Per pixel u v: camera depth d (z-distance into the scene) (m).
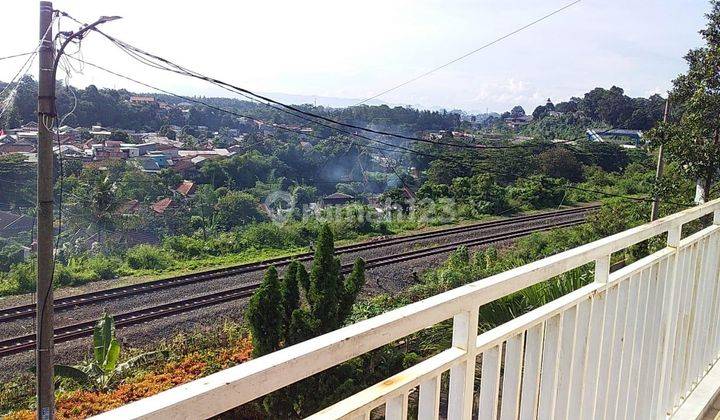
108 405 7.83
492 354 1.36
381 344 1.04
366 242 19.27
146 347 9.97
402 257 16.31
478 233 21.06
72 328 10.53
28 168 30.36
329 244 7.48
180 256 19.27
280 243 21.47
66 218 24.91
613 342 1.84
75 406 7.73
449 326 7.94
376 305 11.29
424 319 1.12
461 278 12.44
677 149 11.31
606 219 18.58
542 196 29.31
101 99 69.44
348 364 6.97
